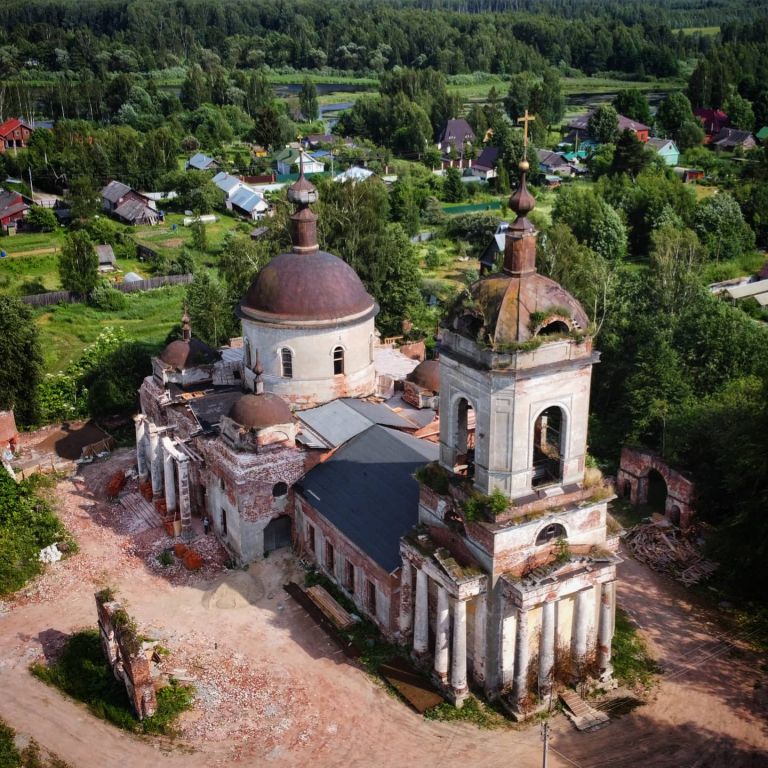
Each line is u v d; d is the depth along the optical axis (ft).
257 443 161.17
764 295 322.55
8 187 517.55
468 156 591.78
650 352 211.41
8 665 144.66
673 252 269.64
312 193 175.01
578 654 131.34
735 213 396.78
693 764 120.16
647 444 208.54
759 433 159.63
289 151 594.65
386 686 135.64
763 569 152.46
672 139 600.80
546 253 286.66
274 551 168.55
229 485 164.35
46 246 428.97
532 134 604.49
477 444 122.72
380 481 154.71
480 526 121.49
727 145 592.19
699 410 190.49
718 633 148.46
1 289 371.15
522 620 122.42
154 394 201.77
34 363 234.79
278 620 151.43
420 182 528.63
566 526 126.52
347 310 176.65
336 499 156.15
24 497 188.96
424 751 122.93
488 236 429.38
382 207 383.24
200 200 499.92
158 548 174.91
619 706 131.13
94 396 237.66
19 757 124.57
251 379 184.75
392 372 208.85
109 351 260.21
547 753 121.49
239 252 301.22
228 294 295.69
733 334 215.72
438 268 396.57
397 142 638.53
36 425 238.48
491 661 128.47
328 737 126.52
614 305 250.57
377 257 295.69
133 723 130.00
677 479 176.04
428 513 133.18
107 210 504.43
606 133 597.52
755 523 152.15
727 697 133.39
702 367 215.72
